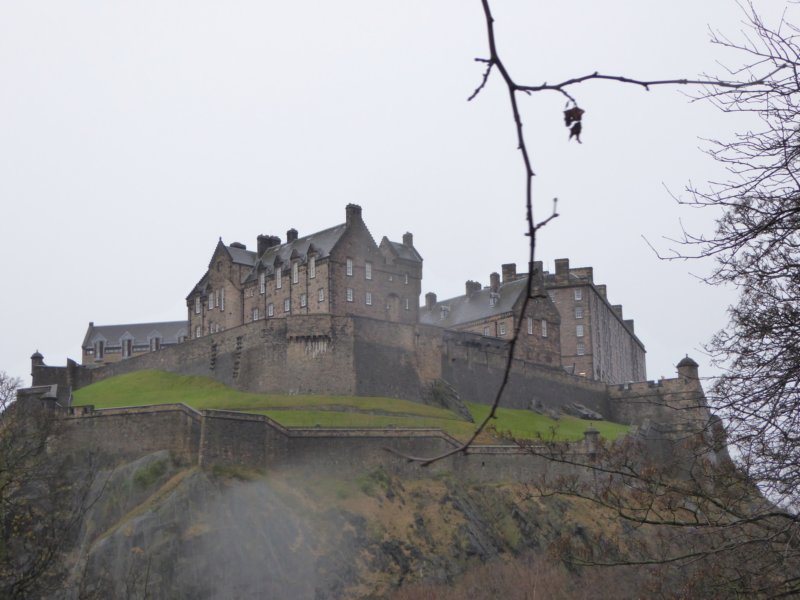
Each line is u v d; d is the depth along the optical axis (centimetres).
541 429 12400
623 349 19588
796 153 1603
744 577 2073
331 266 12775
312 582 8975
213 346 13000
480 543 9850
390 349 12500
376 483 10262
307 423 10975
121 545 8475
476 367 13538
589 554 2925
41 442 7294
